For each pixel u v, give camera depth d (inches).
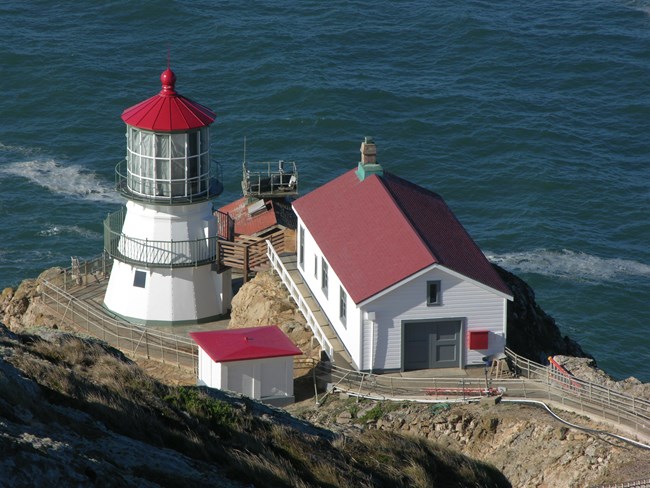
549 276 7396.7
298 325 4662.9
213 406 2731.3
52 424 2134.6
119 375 2709.2
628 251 7726.4
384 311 4175.7
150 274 5206.7
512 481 3467.0
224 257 5270.7
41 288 5472.4
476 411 3789.4
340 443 2920.8
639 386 3875.5
